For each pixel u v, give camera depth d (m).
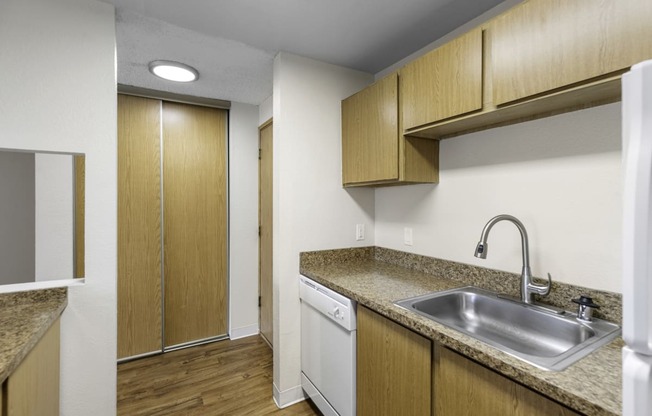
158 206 2.64
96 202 1.48
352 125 2.08
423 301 1.40
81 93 1.45
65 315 1.43
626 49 0.88
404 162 1.71
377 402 1.41
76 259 1.92
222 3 1.52
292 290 2.06
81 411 1.45
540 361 0.86
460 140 1.72
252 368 2.45
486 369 0.95
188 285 2.80
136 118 2.55
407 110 1.64
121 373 2.36
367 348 1.47
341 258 2.23
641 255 0.44
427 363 1.16
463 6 1.55
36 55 1.37
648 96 0.43
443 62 1.43
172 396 2.09
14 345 0.95
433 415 1.16
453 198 1.76
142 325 2.59
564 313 1.21
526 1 1.11
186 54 2.02
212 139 2.88
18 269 1.81
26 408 1.02
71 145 1.43
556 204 1.30
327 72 2.16
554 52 1.03
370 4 1.53
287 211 2.04
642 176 0.43
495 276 1.53
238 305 3.00
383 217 2.30
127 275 2.53
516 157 1.45
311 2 1.52
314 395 1.90
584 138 1.21
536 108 1.24
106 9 1.50
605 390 0.72
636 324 0.44
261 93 2.70
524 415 0.85
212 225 2.90
